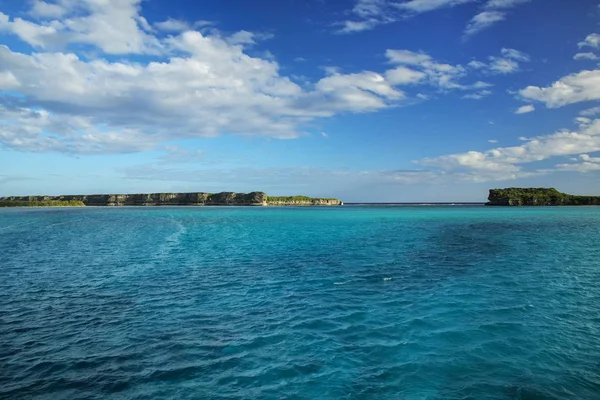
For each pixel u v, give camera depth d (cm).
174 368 913
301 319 1262
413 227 5103
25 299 1528
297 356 973
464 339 1072
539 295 1539
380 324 1203
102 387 824
